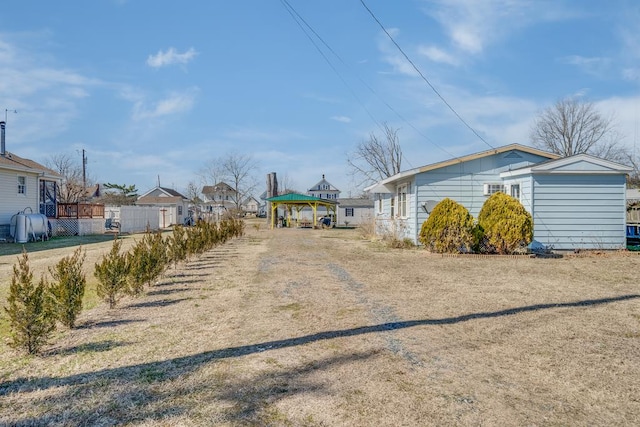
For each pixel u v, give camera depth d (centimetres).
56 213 2361
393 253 1298
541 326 480
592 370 352
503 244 1201
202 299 632
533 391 312
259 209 7600
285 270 923
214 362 372
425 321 502
